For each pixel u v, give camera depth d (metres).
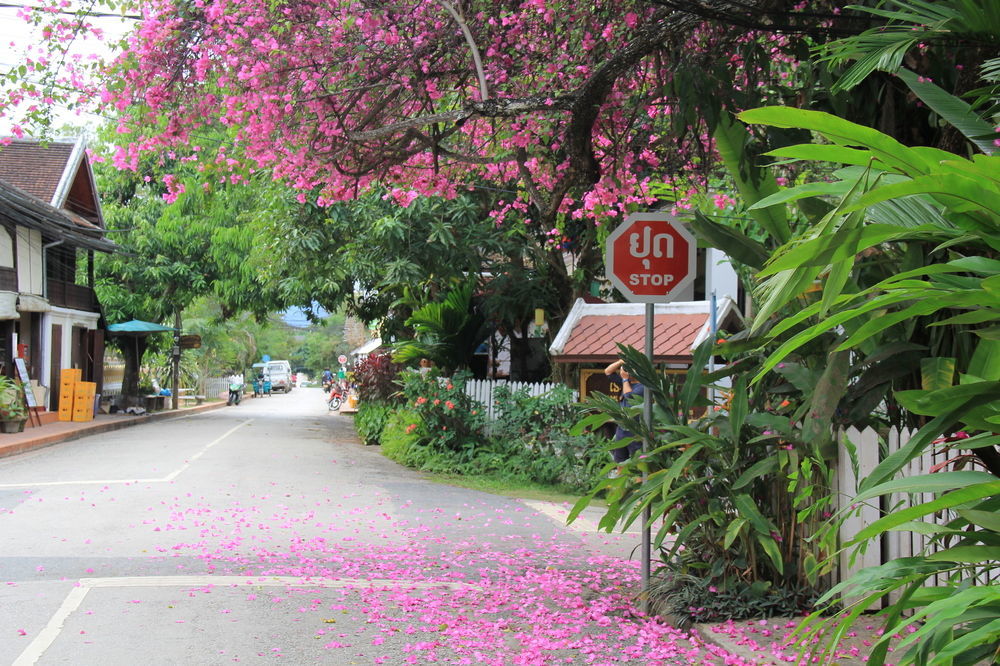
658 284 6.54
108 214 32.53
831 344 5.66
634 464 6.48
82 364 30.45
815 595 6.12
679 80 7.10
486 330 21.58
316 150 9.09
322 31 8.65
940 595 3.02
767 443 6.32
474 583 7.29
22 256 25.17
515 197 18.02
